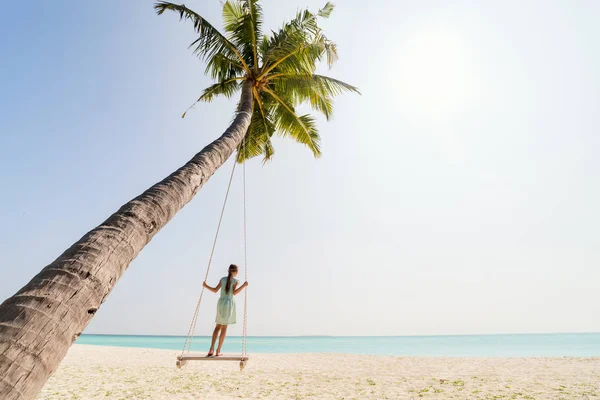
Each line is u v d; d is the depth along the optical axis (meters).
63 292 2.18
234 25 9.73
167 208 3.43
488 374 11.26
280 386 9.66
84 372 12.08
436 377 10.88
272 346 48.41
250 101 8.11
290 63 8.99
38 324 1.97
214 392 8.88
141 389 9.17
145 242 3.07
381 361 16.23
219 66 9.39
